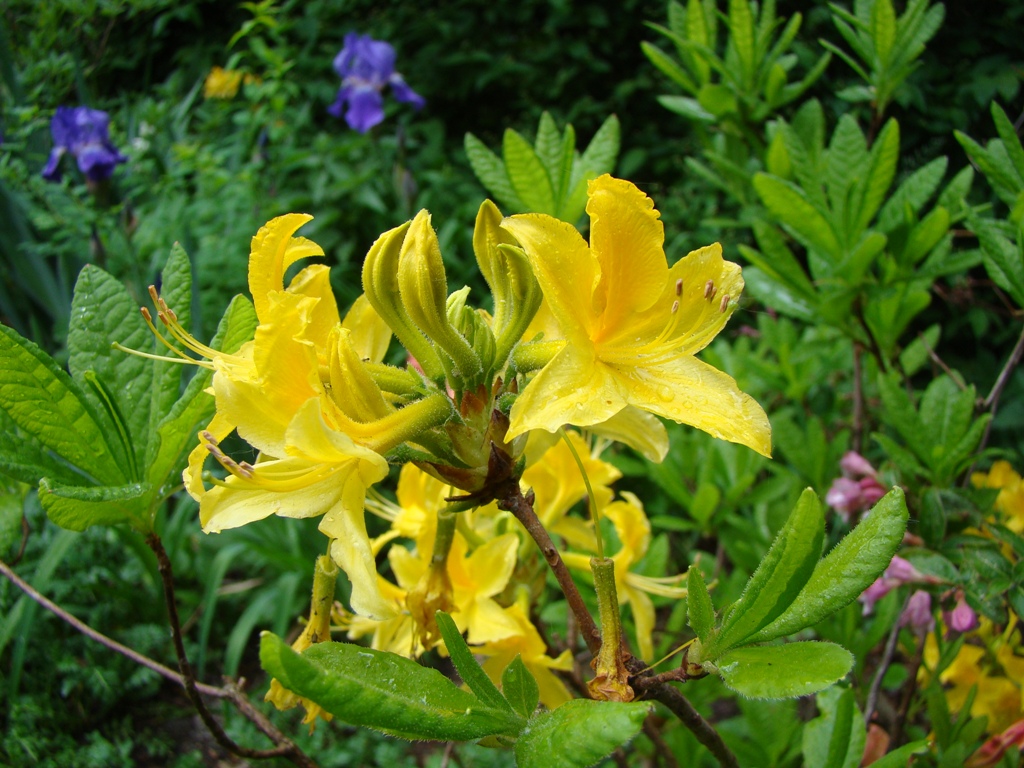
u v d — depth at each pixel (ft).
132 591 2.14
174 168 2.77
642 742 1.37
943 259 1.24
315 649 0.51
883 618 1.20
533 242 0.58
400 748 1.93
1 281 2.52
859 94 1.40
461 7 3.91
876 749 1.09
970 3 2.85
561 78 3.69
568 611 1.27
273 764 1.83
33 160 2.63
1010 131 1.04
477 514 0.94
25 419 0.67
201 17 3.97
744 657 0.54
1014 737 1.02
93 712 2.05
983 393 2.54
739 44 1.47
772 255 1.22
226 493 0.61
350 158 3.15
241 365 0.64
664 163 3.40
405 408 0.62
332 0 3.77
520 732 0.52
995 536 1.05
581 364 0.59
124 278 2.52
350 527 0.60
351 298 2.78
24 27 2.93
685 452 1.63
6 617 1.92
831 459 1.51
